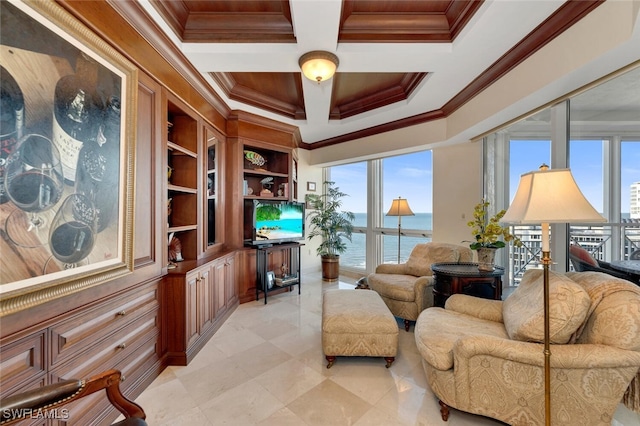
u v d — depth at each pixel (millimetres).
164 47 2043
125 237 1635
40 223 1146
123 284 1638
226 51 2178
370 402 1731
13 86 1041
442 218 3883
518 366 1403
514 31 1982
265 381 1952
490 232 2514
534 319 1452
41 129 1147
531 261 3260
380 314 2199
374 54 2223
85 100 1360
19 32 1062
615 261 2227
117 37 1586
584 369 1300
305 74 2348
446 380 1559
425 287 2883
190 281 2242
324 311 2312
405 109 3543
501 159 3266
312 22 1863
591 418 1312
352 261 5418
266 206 3842
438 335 1727
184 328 2162
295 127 4219
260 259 3824
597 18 1653
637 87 2051
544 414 1352
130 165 1674
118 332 1635
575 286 1398
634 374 1270
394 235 4805
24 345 1120
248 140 3711
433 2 1914
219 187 3354
